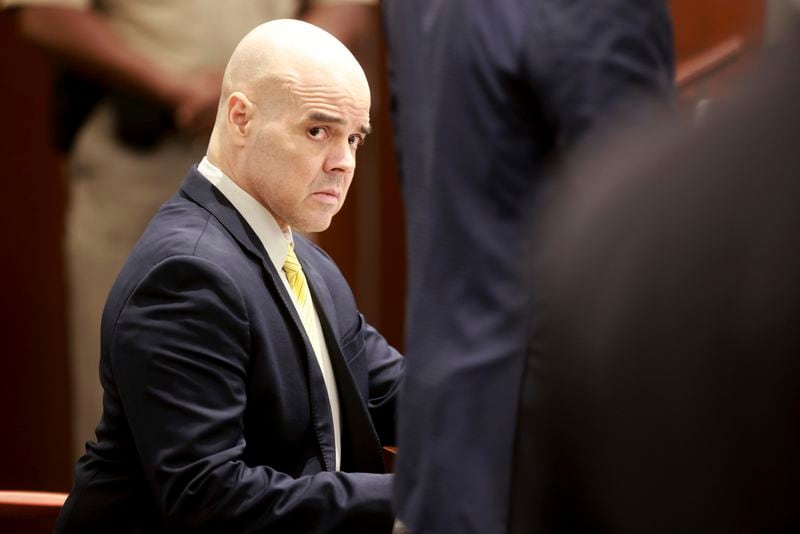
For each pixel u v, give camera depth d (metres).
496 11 4.21
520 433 3.97
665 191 3.09
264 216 6.42
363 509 5.97
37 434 12.84
